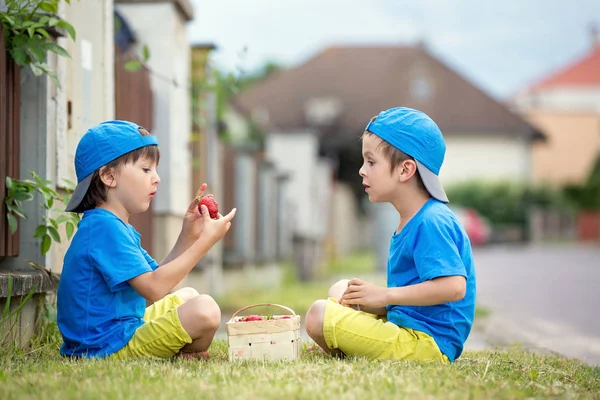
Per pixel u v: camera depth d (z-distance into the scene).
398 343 4.16
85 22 5.73
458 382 3.47
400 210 4.41
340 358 4.34
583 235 44.38
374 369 3.67
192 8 8.66
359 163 42.59
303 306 9.50
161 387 3.21
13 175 4.77
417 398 3.11
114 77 6.56
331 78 47.81
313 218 20.86
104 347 4.04
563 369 4.57
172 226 8.13
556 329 8.69
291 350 4.20
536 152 60.81
